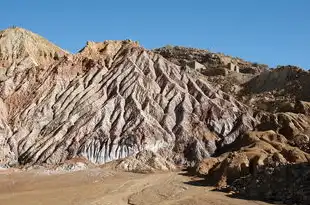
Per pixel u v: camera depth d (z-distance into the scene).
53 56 102.88
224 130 73.38
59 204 40.38
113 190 46.59
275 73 94.56
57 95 82.38
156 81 84.06
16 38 101.69
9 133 74.00
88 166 64.31
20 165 68.12
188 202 38.25
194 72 91.31
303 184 36.94
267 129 66.12
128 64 86.69
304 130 63.09
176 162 67.38
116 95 79.31
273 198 37.38
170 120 74.62
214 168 52.47
